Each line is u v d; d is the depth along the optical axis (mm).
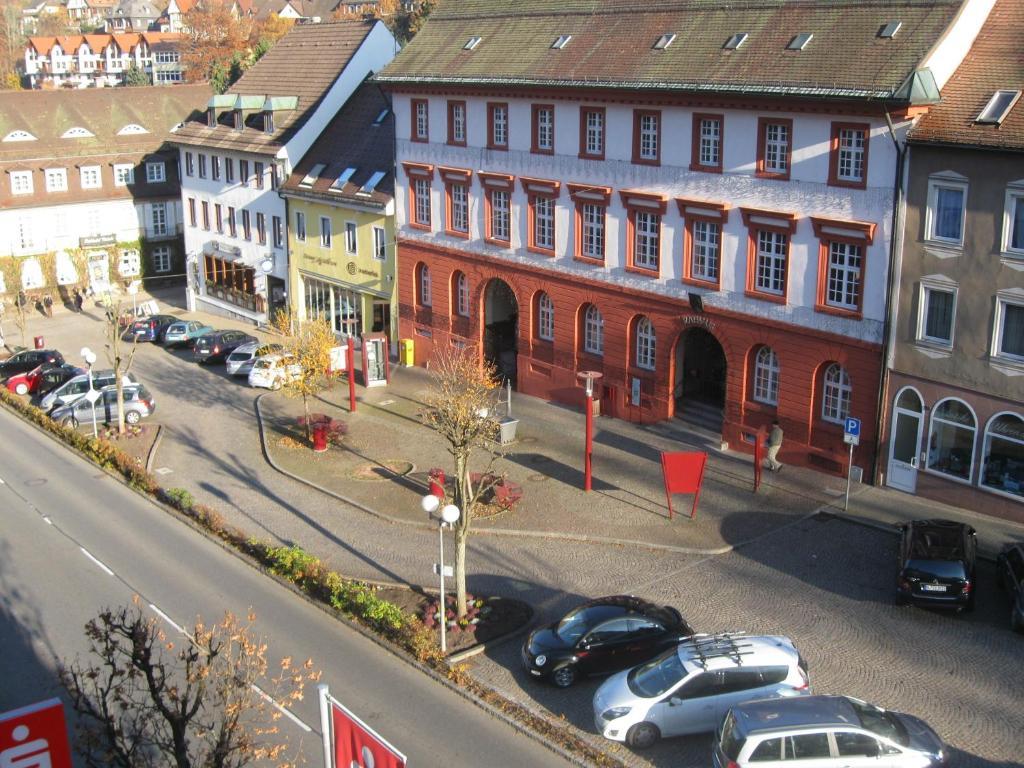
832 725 19547
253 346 55625
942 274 32250
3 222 72500
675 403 42281
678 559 31500
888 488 35156
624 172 40875
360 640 27578
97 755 22609
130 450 43906
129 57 178750
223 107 65688
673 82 37844
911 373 33656
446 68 47656
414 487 38438
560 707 24125
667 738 22422
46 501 38719
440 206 49594
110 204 76562
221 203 66688
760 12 37969
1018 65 31750
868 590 28953
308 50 64938
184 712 17328
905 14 33688
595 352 44688
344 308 58469
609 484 37312
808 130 34594
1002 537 31281
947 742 22141
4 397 52438
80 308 73625
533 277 45875
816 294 35438
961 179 31234
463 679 25141
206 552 33719
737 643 23203
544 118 43875
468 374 39719
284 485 39500
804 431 36969
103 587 31219
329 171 57406
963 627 26812
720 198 37750
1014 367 31094
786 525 33219
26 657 27203
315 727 23531
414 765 21953
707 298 38969
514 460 39969
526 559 32031
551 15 45844
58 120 76375
